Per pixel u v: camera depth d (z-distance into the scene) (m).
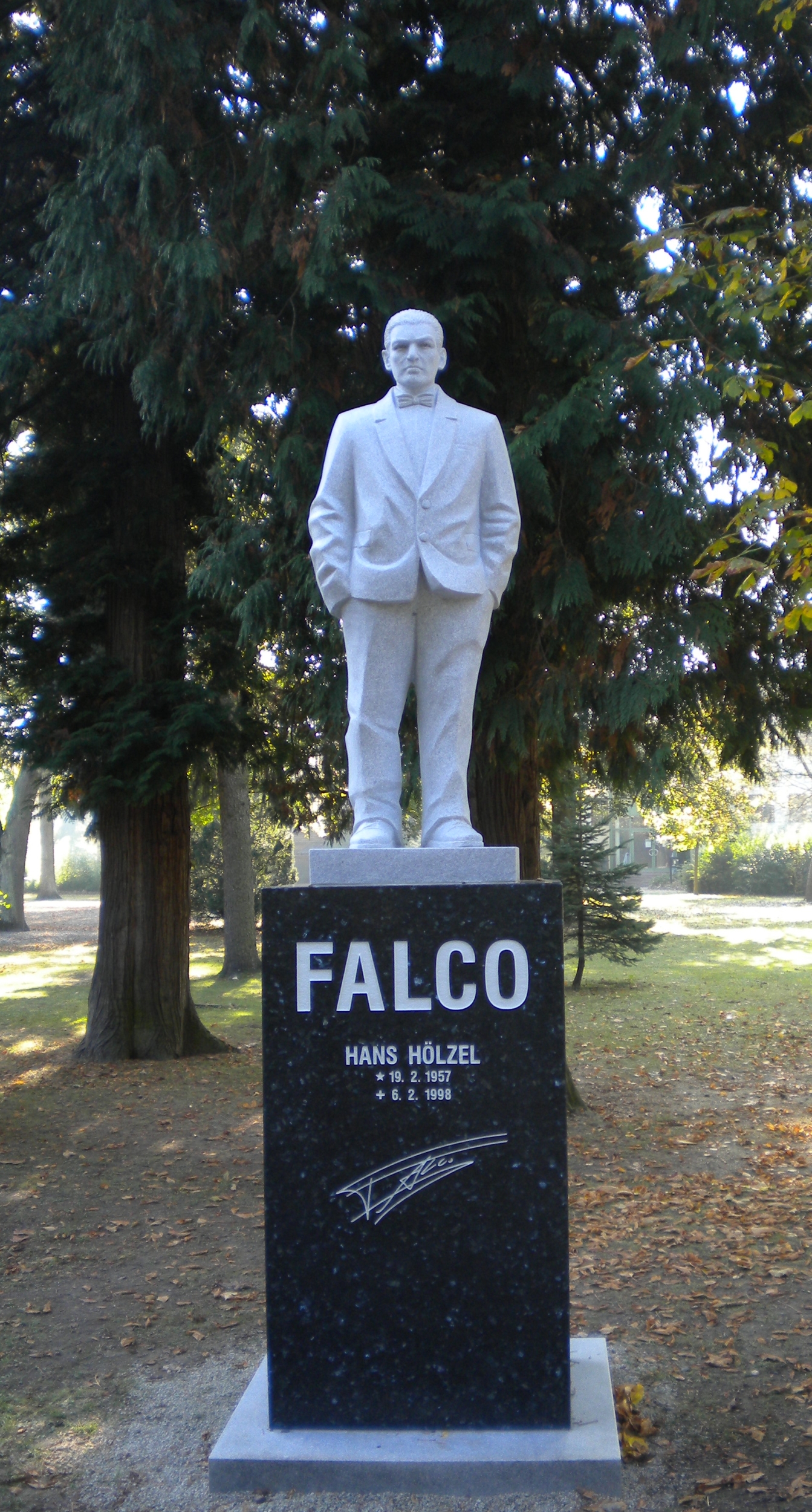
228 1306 6.50
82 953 28.27
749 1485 4.41
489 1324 4.36
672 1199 8.28
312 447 8.54
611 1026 16.56
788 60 8.72
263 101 8.84
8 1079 13.26
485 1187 4.37
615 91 9.38
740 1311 6.21
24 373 11.88
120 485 13.96
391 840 4.73
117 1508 4.32
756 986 20.45
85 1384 5.48
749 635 9.62
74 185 9.53
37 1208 8.45
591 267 8.83
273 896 4.46
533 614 8.60
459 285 8.83
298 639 9.45
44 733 13.50
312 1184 4.42
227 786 22.56
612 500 8.24
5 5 11.93
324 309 8.82
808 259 6.68
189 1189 8.92
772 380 6.95
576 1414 4.49
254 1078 13.23
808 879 40.44
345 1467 4.20
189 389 9.59
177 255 8.29
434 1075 4.40
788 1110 11.20
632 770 9.84
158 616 13.87
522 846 10.48
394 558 4.72
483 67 8.63
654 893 46.34
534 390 8.86
